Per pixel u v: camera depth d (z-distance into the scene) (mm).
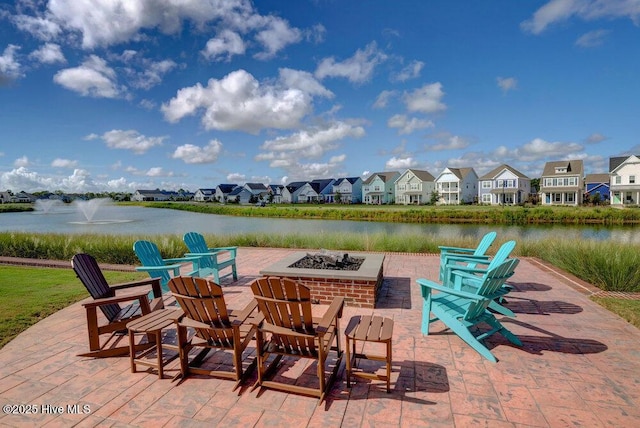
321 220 34188
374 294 4938
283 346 2904
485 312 3832
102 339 3936
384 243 10453
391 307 4988
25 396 2836
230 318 3055
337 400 2738
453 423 2453
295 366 3248
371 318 3133
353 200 68625
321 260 5980
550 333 4008
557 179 45250
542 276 6809
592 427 2396
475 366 3246
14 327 4273
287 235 11891
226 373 3004
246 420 2506
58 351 3641
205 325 2885
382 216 34438
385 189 61688
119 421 2516
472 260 5508
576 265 6773
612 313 4664
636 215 27250
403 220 33219
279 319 2748
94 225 27953
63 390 2918
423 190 56375
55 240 10820
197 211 52344
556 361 3336
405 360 3375
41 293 5801
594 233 21125
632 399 2711
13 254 10453
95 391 2900
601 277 6004
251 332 3178
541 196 46719
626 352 3512
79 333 4113
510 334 3723
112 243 9984
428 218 32625
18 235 11789
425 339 3859
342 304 3279
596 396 2754
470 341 3494
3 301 5312
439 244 10234
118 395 2838
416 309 4895
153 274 5336
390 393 2822
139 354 3562
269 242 11391
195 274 5867
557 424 2432
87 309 3445
